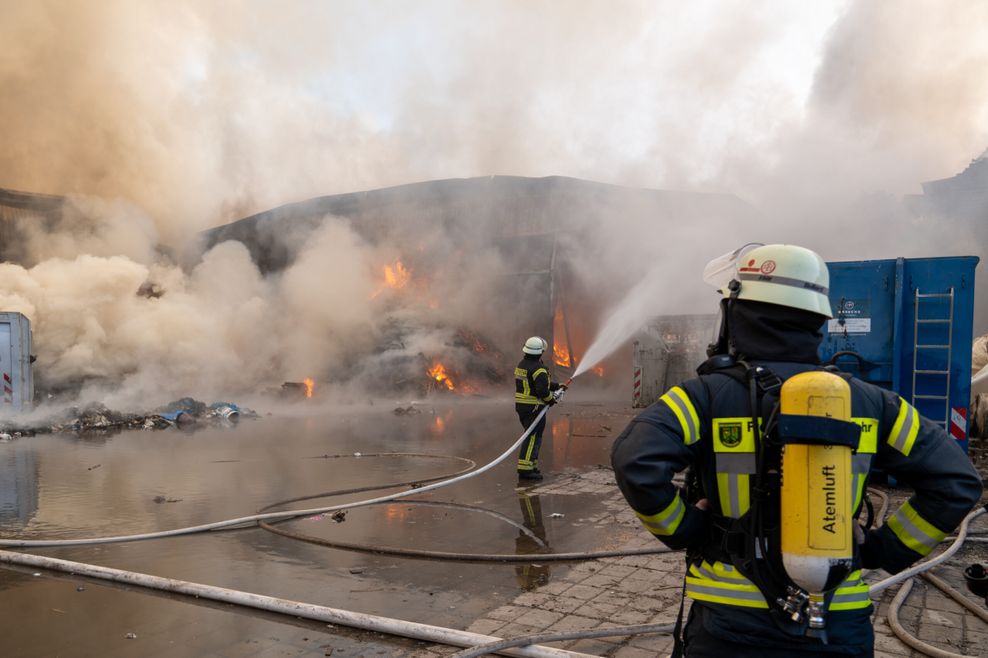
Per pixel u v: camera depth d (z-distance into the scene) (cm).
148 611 409
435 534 581
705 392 183
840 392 161
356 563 504
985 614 381
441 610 409
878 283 739
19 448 1108
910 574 415
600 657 329
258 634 375
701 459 185
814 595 165
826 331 760
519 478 813
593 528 597
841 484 159
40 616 402
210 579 468
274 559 514
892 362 729
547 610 407
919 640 348
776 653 167
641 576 468
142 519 636
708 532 183
